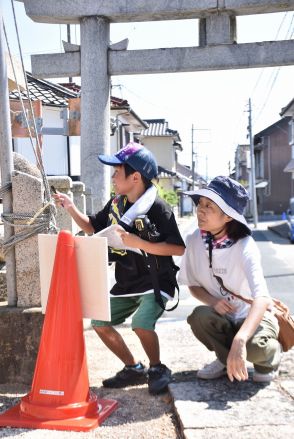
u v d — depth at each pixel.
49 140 14.48
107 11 6.93
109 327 3.10
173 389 2.91
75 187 5.38
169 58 7.27
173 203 23.48
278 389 2.91
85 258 2.64
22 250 3.16
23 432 2.46
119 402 2.87
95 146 7.09
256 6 6.82
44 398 2.56
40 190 3.09
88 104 7.07
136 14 6.93
